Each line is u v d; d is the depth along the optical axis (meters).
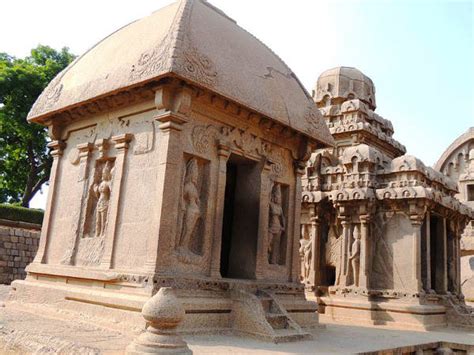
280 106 12.35
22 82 30.25
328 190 17.92
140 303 8.90
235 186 12.75
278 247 12.76
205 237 10.59
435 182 17.73
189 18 10.90
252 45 12.93
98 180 12.01
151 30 11.55
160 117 10.22
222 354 7.61
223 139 11.23
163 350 6.23
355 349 9.23
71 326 9.22
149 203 10.17
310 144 13.59
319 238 17.72
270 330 9.38
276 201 12.78
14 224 24.33
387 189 16.20
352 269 16.62
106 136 11.88
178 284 9.62
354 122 20.62
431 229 18.28
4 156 33.69
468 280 27.86
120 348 7.30
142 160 10.67
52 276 12.10
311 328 12.30
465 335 13.62
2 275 23.06
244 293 10.23
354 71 23.16
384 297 15.77
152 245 9.65
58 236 12.70
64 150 13.45
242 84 11.27
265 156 12.27
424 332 13.73
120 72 11.00
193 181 10.53
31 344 7.52
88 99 11.63
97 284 10.59
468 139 35.41
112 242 10.70
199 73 10.12
